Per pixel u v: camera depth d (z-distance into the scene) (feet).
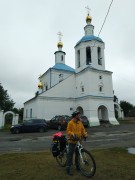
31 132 73.77
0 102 176.45
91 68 101.71
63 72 131.13
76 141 19.04
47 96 102.37
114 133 60.23
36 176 17.99
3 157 27.40
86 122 82.69
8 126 101.14
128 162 22.70
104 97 102.42
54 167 21.15
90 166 17.49
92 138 48.98
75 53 116.06
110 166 20.80
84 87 103.50
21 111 199.52
